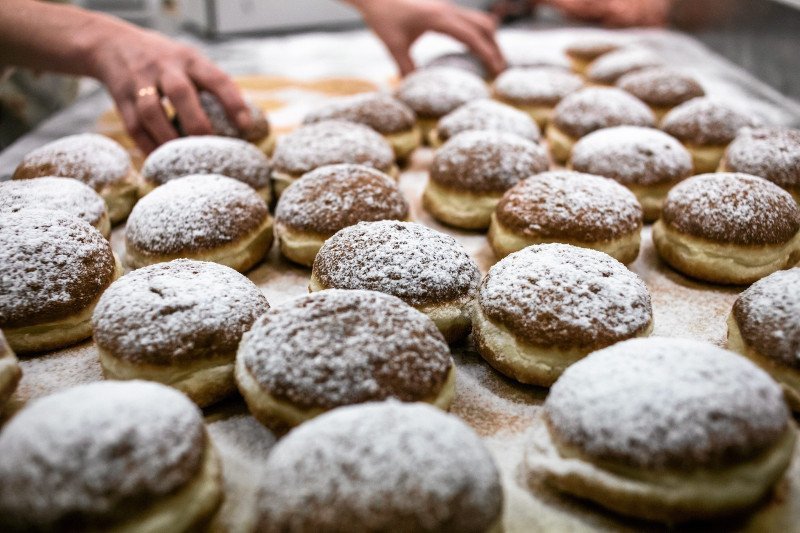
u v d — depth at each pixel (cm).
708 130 57
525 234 44
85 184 48
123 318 35
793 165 49
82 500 26
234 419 34
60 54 58
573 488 30
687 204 45
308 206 46
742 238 43
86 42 58
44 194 44
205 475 29
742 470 29
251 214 45
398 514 25
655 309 42
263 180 52
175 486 27
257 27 94
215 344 35
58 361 37
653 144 53
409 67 76
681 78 67
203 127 55
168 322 34
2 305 36
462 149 52
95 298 39
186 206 44
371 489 26
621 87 68
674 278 45
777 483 30
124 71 57
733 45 80
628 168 51
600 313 36
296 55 86
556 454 31
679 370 30
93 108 69
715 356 31
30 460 26
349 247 40
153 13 98
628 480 29
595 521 30
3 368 33
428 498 26
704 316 41
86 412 28
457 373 38
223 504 30
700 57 85
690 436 28
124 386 30
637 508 29
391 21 76
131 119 56
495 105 61
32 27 58
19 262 38
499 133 54
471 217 50
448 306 39
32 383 36
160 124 55
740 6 78
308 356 32
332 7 97
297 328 33
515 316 36
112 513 26
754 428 29
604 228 44
